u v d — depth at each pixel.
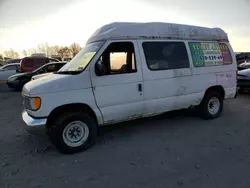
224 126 5.06
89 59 3.90
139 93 4.29
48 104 3.54
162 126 5.18
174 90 4.73
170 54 4.69
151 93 4.43
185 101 4.96
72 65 4.21
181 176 2.99
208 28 5.42
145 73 4.32
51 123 3.80
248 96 8.72
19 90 11.84
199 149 3.85
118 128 5.11
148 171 3.16
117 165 3.37
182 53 4.86
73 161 3.54
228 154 3.62
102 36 4.11
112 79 3.99
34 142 4.38
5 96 10.20
